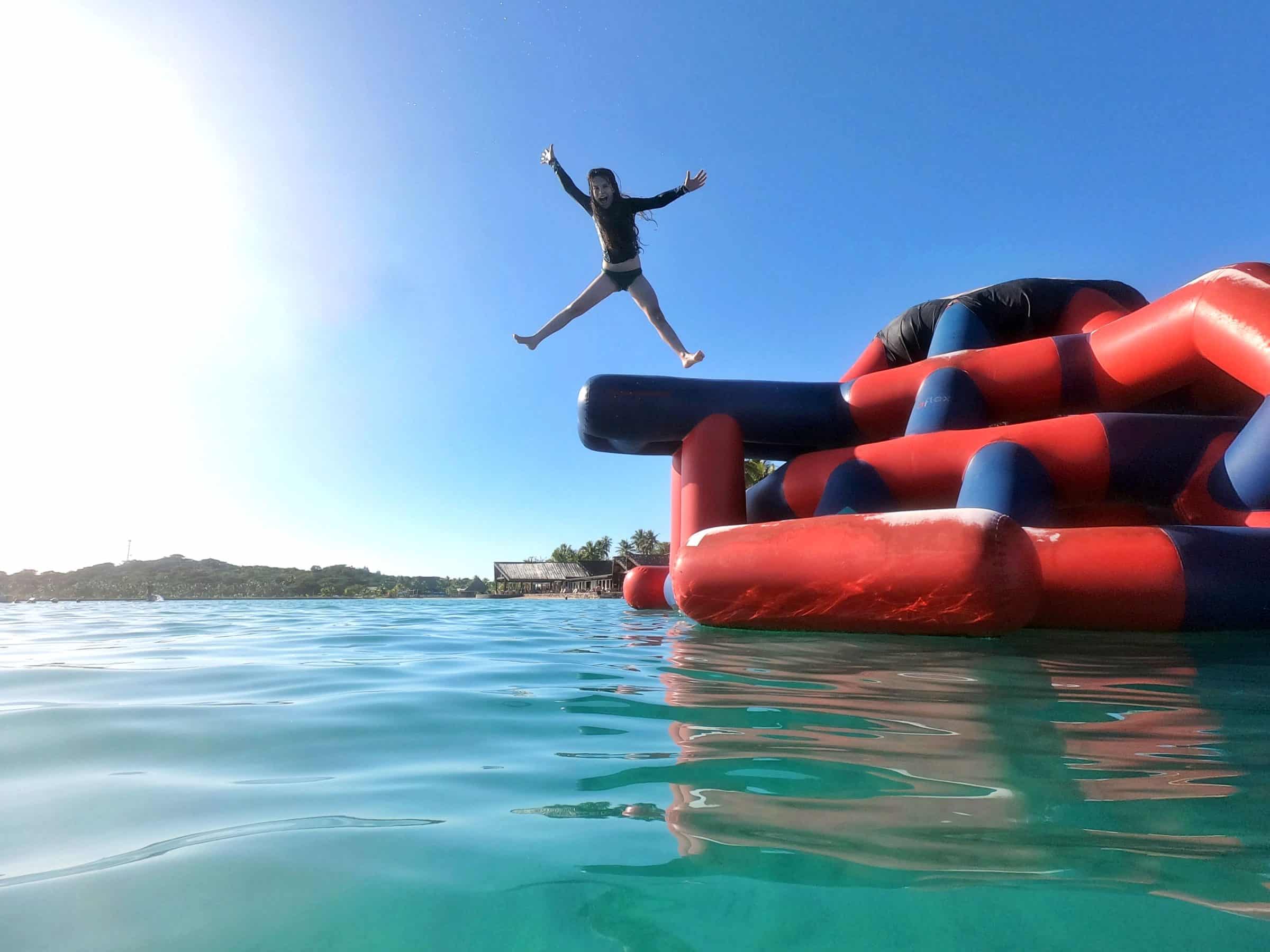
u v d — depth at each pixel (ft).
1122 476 18.65
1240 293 17.13
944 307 26.84
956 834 4.46
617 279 21.50
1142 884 3.78
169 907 3.57
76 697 9.65
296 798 5.27
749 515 27.27
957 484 20.85
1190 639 13.88
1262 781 5.49
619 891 3.72
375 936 3.31
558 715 8.14
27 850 4.31
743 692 9.37
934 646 13.56
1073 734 6.98
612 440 26.99
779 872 3.92
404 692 9.78
